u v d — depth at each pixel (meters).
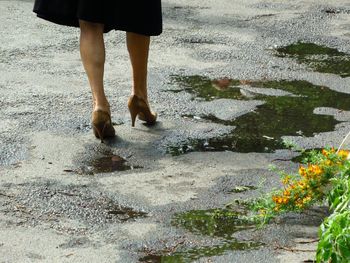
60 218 7.36
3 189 7.92
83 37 9.12
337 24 14.53
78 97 10.70
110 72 11.70
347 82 11.45
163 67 11.95
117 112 10.16
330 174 7.05
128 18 8.98
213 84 11.28
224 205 7.63
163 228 7.18
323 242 5.66
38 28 13.80
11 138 9.22
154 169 8.48
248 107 10.36
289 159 8.74
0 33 13.46
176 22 14.40
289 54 12.78
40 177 8.23
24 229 7.13
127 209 7.55
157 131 9.53
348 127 9.66
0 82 11.17
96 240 6.95
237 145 9.14
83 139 9.25
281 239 6.95
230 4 15.77
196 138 9.34
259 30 14.06
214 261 6.57
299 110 10.27
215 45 13.13
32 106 10.28
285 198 7.10
